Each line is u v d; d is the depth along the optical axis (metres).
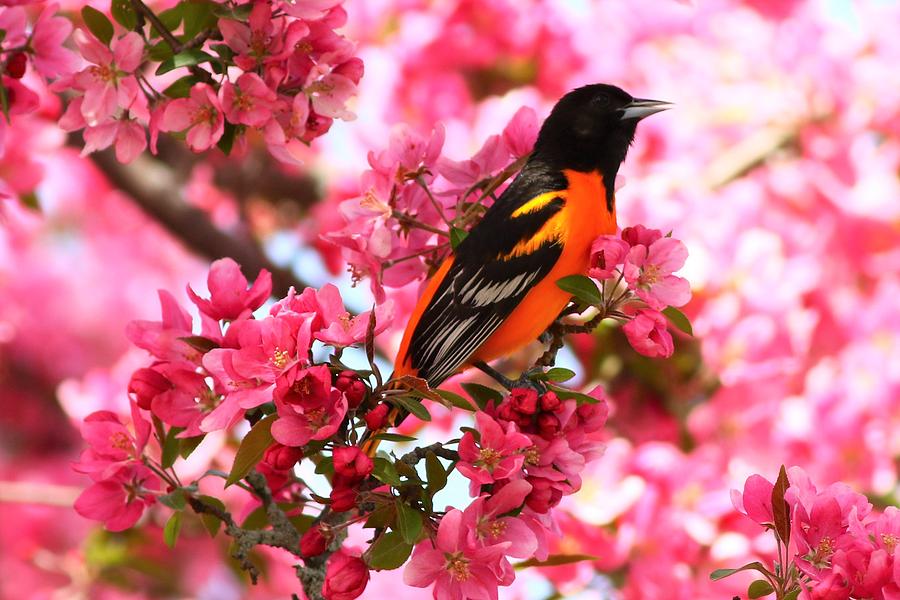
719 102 14.27
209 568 11.98
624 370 12.16
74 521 13.18
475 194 8.56
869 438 11.72
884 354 12.02
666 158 13.93
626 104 9.36
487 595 5.89
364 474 5.73
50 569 12.39
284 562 12.14
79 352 15.62
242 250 13.79
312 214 14.74
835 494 6.20
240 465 6.06
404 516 5.79
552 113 9.48
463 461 6.03
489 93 13.98
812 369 12.22
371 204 7.98
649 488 10.59
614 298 7.01
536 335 8.74
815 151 13.61
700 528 10.55
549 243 8.52
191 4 7.38
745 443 11.82
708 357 11.95
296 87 7.60
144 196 13.56
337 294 6.29
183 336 6.52
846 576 5.76
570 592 10.24
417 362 8.33
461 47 13.73
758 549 10.56
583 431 6.59
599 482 10.70
